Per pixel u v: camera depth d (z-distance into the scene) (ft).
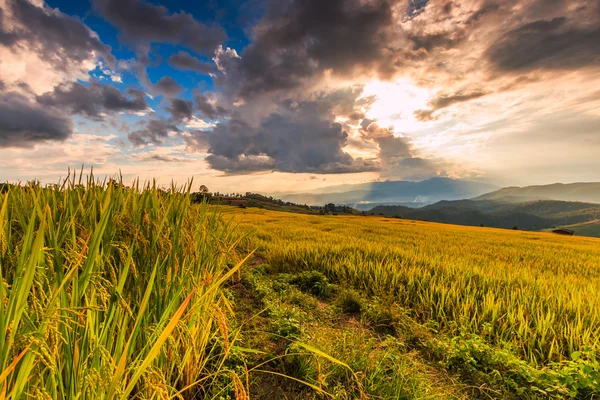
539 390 9.70
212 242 10.50
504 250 47.21
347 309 18.38
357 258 28.09
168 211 8.69
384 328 15.75
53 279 4.91
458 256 35.06
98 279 5.03
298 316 14.49
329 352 10.69
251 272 23.73
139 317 5.74
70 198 7.18
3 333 3.69
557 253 46.96
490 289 19.48
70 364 4.95
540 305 17.28
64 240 5.97
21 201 7.36
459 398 9.87
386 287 21.17
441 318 16.49
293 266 27.25
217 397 8.20
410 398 9.14
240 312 15.58
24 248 4.04
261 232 48.73
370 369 10.03
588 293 19.94
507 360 11.41
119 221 6.73
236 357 10.00
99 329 5.82
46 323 3.91
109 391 4.30
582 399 9.74
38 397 3.72
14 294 3.78
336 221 113.60
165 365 7.23
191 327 7.38
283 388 9.50
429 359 12.75
